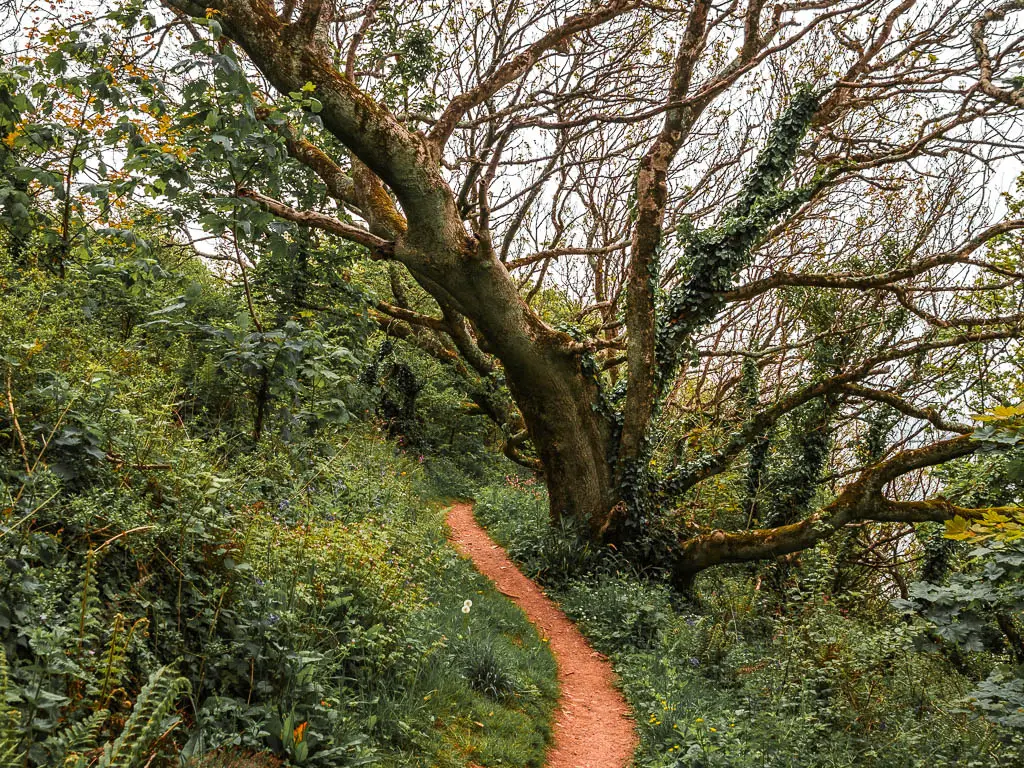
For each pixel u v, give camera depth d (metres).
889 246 17.08
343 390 9.85
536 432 13.55
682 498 16.47
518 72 10.28
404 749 5.00
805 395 13.91
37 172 6.61
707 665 9.63
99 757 2.73
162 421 5.15
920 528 14.23
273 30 8.94
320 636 5.20
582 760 6.55
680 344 14.13
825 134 15.80
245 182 7.79
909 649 7.82
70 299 7.31
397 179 10.07
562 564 12.67
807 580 11.71
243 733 3.93
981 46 11.99
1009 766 5.79
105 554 3.96
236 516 5.07
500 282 11.88
